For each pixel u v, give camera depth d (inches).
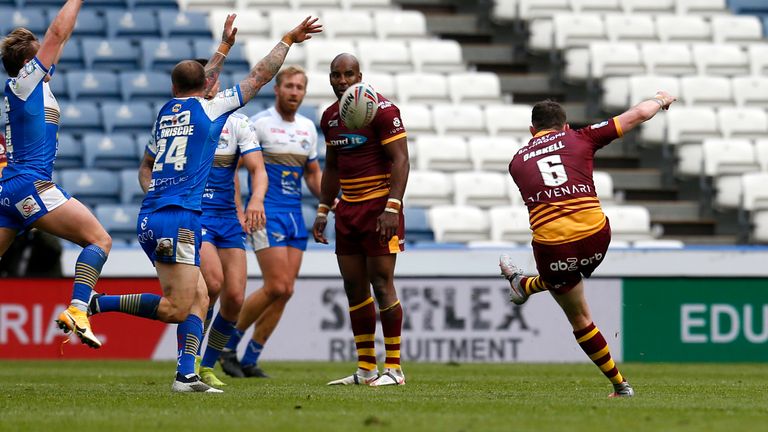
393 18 2564.0
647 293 1748.3
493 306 1716.3
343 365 1609.3
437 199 2123.5
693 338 1750.7
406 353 1701.5
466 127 2298.2
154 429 695.7
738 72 2529.5
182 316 935.7
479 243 1988.2
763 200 2202.3
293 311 1705.2
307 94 2324.1
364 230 1090.1
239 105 948.0
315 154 1348.4
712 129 2357.3
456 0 2785.4
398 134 1068.5
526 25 2650.1
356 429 690.8
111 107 2234.3
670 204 2285.9
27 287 1701.5
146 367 1547.7
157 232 920.3
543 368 1566.2
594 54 2481.5
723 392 1069.1
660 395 1010.7
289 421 739.4
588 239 919.7
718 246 2012.8
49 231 947.3
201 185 936.3
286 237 1311.5
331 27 2522.1
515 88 2561.5
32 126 939.3
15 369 1489.9
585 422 733.9
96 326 1711.4
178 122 932.0
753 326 1756.9
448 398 944.3
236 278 1187.9
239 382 1210.0
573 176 929.5
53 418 761.6
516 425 713.0
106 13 2464.3
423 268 1733.5
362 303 1123.3
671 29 2603.3
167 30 2466.8
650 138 2368.4
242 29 2480.3
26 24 2402.8
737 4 2728.8
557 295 945.5
